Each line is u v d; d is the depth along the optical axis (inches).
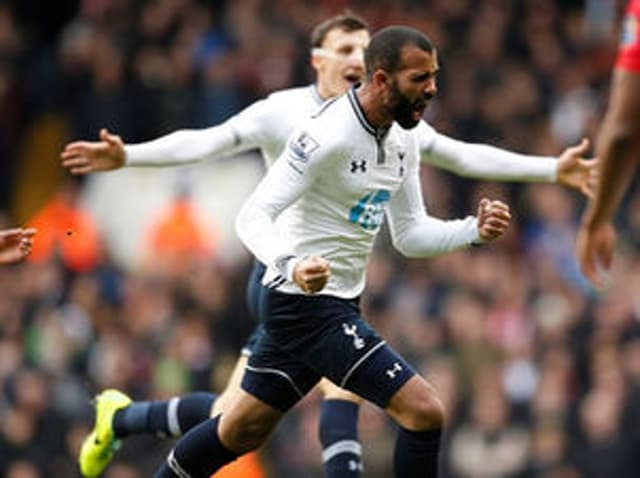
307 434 930.1
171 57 1214.3
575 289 1009.5
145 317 1001.5
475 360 954.1
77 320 1002.7
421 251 478.0
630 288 977.5
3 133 1274.6
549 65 1214.3
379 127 453.1
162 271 1067.9
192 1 1263.5
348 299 466.9
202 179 1139.9
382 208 464.4
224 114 1179.3
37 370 938.7
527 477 914.7
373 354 455.2
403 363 456.4
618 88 341.4
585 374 949.2
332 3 1230.3
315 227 460.1
